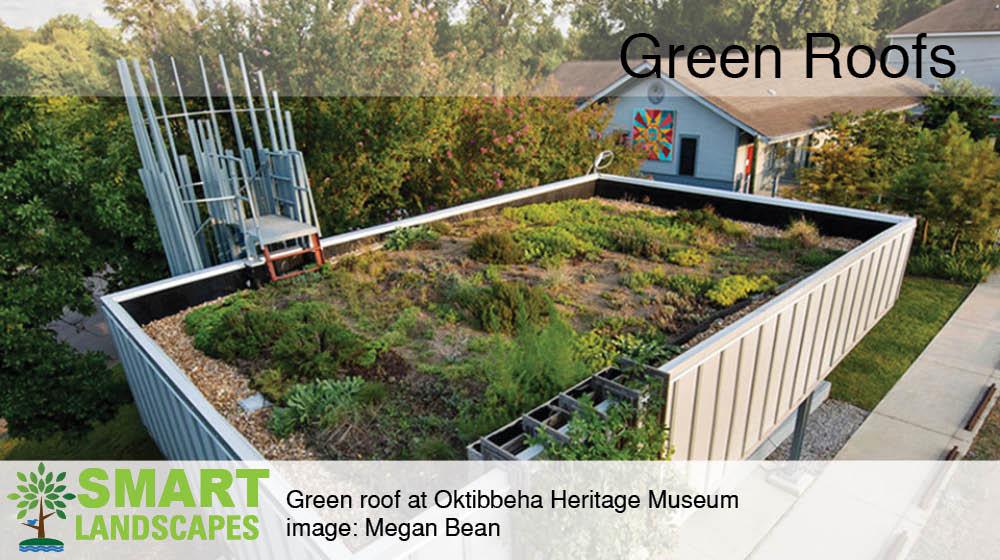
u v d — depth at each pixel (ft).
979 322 36.27
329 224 44.29
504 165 46.52
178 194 24.89
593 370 17.15
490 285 23.76
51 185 29.12
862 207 47.96
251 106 26.99
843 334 24.36
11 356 26.21
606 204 37.14
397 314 21.53
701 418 15.93
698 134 60.34
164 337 20.70
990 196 41.27
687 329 20.39
